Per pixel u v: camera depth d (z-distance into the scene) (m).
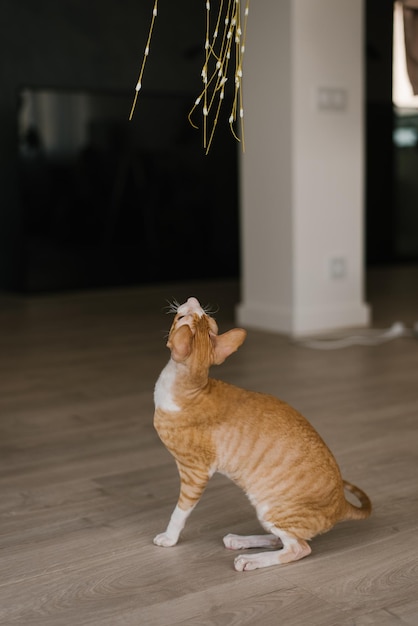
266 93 4.95
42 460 2.89
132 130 7.22
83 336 5.21
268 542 2.15
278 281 5.07
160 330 5.36
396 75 8.23
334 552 2.12
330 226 5.05
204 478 2.06
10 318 5.91
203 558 2.11
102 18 7.09
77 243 7.11
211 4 4.09
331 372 4.09
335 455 2.89
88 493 2.57
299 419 2.06
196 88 7.32
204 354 1.95
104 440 3.10
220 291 7.13
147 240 7.42
